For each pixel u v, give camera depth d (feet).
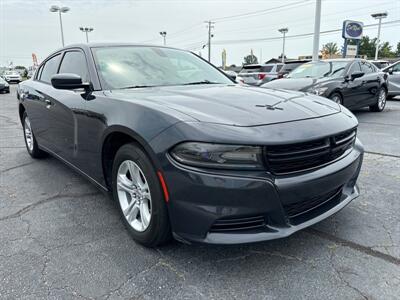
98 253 8.42
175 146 7.05
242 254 8.33
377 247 8.55
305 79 26.04
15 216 10.48
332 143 7.89
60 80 9.77
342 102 25.66
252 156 6.80
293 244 8.73
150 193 7.78
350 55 87.61
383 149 17.84
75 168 11.76
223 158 6.75
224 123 7.18
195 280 7.41
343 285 7.18
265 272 7.65
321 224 9.71
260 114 7.79
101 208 11.03
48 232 9.48
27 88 15.70
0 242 8.96
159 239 8.04
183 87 10.56
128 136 8.48
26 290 7.10
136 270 7.75
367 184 12.71
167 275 7.57
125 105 8.56
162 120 7.47
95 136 9.59
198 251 8.46
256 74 49.75
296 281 7.34
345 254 8.27
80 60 11.69
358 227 9.52
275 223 7.20
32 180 13.70
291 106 8.58
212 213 6.88
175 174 7.06
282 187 6.98
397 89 40.11
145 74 11.16
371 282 7.25
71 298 6.88
